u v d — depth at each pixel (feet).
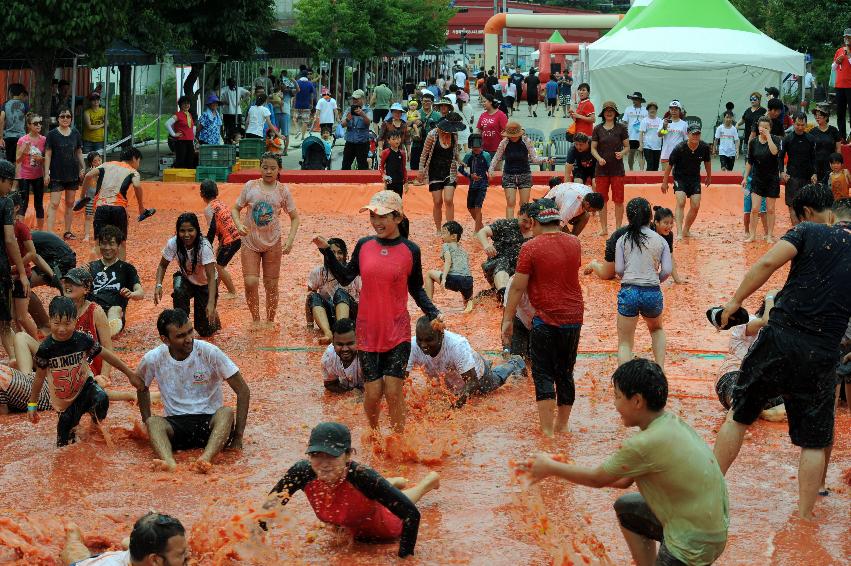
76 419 26.25
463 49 256.32
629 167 86.63
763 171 57.16
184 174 77.66
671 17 92.43
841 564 19.49
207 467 24.70
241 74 112.06
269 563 19.51
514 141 58.59
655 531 17.35
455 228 42.96
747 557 19.80
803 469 21.58
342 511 19.80
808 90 121.49
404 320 26.09
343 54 136.56
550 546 20.12
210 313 38.32
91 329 30.81
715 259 53.57
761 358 21.49
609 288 47.01
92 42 72.90
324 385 31.53
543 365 27.07
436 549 20.12
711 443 26.37
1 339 34.78
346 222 67.05
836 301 21.03
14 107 70.95
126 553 17.40
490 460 25.40
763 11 167.43
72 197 60.29
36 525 21.22
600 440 26.91
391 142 62.13
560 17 193.26
